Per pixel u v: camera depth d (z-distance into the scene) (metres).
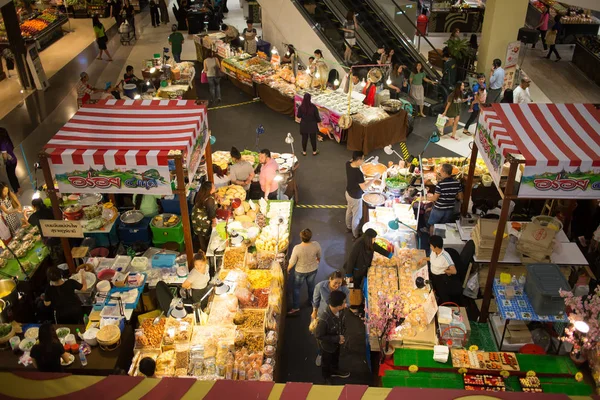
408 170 9.98
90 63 18.95
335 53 15.45
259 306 6.97
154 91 14.03
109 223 8.32
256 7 22.75
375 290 7.26
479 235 7.40
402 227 8.60
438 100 14.95
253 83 15.60
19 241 8.32
